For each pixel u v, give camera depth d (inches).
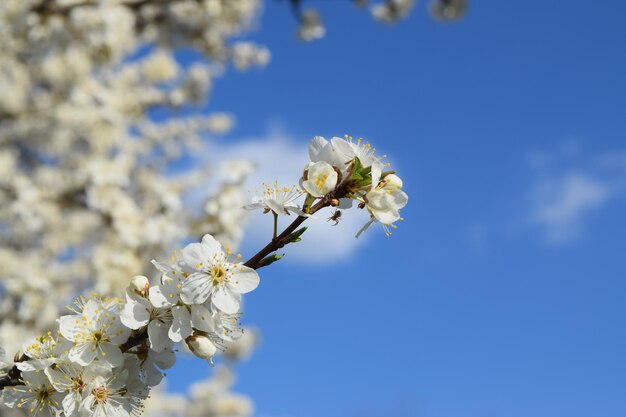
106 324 16.6
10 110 51.3
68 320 16.6
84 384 16.4
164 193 42.5
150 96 59.5
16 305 42.0
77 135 52.9
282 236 16.1
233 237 36.8
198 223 36.9
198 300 16.1
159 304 16.2
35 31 42.7
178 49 55.6
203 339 16.1
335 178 15.9
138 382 16.7
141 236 39.3
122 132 53.6
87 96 50.6
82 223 44.9
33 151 56.0
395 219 16.1
